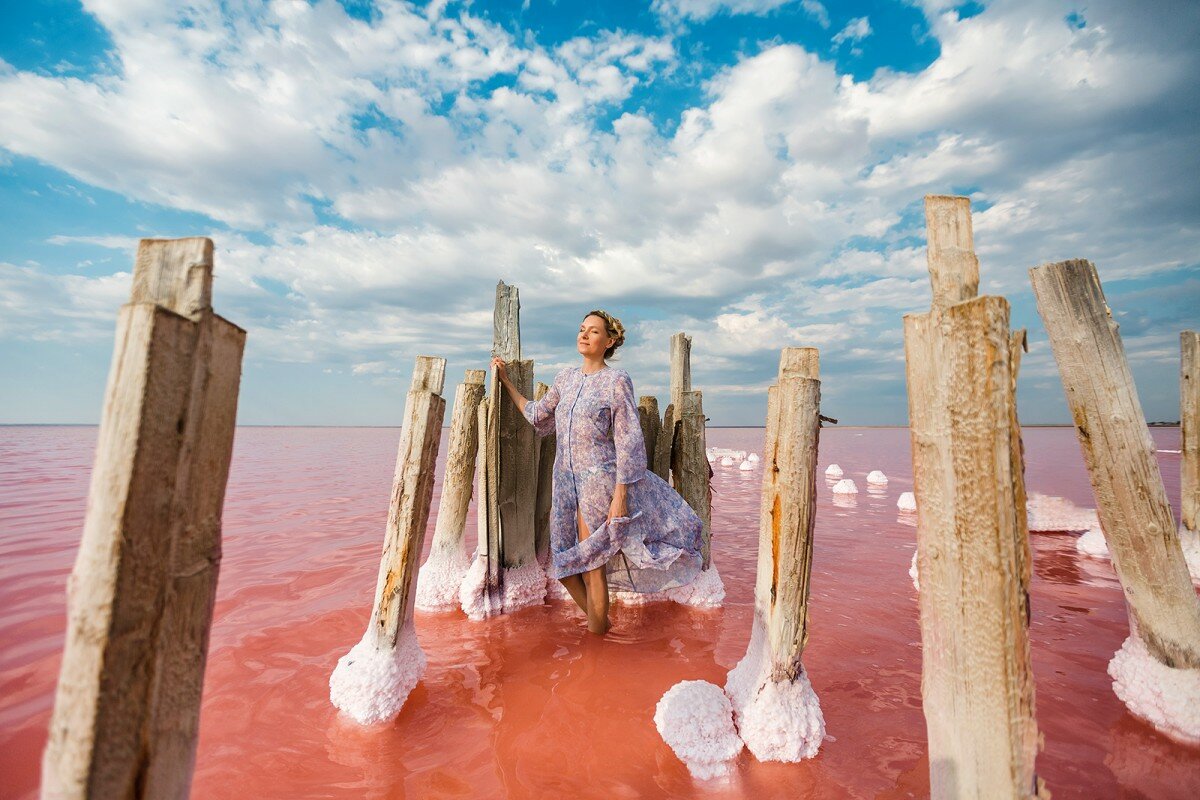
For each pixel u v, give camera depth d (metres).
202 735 2.09
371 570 4.22
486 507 3.59
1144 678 2.26
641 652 2.99
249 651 2.82
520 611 3.67
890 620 3.37
